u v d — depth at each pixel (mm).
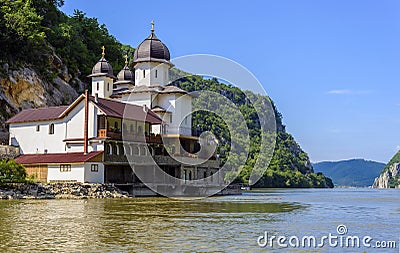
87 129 81688
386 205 68438
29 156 86188
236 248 28172
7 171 69125
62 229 35219
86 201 64875
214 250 27484
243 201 72938
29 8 123000
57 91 120625
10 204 57438
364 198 94000
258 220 42875
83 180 77250
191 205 60875
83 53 143000
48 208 52281
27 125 89500
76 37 144625
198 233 33906
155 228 36375
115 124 83875
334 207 62625
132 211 50344
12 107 103438
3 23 109938
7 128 99688
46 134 87500
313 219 44594
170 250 27297
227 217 45312
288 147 198500
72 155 81562
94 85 112375
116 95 103625
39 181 77688
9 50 111250
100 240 30406
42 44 120250
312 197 94500
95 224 38469
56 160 80375
